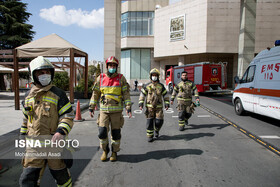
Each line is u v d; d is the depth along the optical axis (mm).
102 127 3529
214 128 6199
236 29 24906
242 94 8016
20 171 3299
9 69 14984
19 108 9195
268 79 6488
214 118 7750
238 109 8352
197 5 25828
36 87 2141
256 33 24375
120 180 3039
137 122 7203
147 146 4582
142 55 34750
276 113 6082
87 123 6934
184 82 5910
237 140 4992
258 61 7211
